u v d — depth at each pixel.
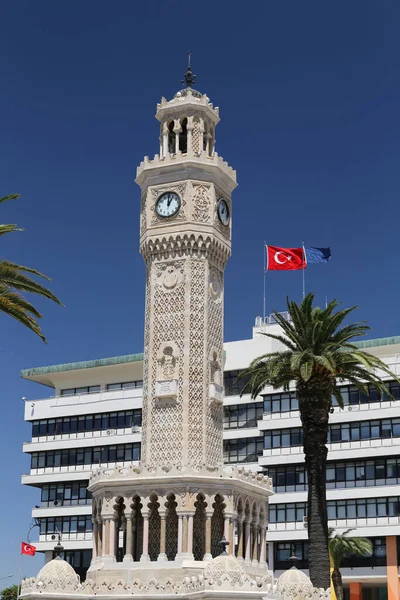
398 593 114.81
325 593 66.56
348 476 121.06
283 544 123.94
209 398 76.06
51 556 138.75
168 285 78.06
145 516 71.19
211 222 78.94
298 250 104.50
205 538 70.25
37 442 142.62
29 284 53.38
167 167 80.00
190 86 84.81
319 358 68.94
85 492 137.50
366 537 117.81
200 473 71.19
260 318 137.62
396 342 127.25
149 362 77.19
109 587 66.38
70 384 148.62
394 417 118.56
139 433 133.88
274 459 124.62
